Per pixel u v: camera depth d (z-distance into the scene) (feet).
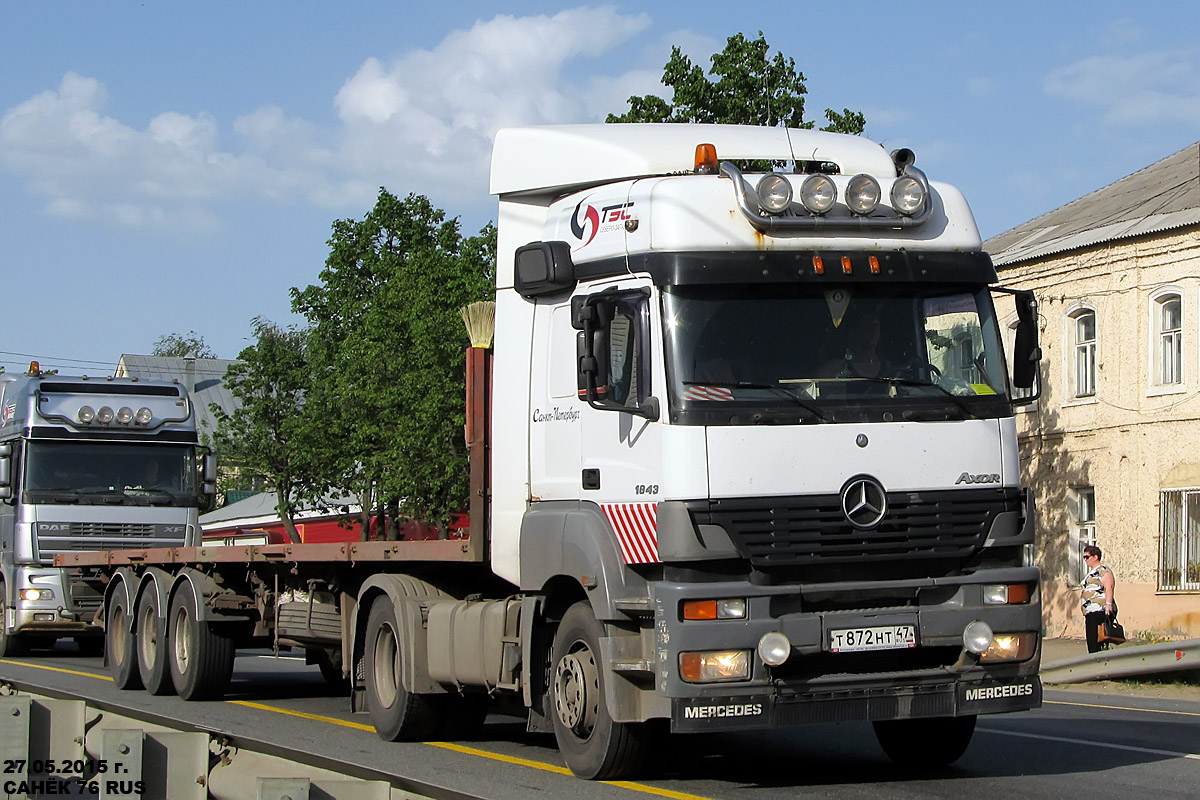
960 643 28.07
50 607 70.54
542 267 30.81
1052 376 96.12
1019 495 29.27
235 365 212.02
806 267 28.63
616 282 29.45
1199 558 83.82
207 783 21.29
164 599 52.60
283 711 46.42
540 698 31.78
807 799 27.84
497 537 33.17
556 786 29.32
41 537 70.38
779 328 28.43
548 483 31.48
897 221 29.50
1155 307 88.12
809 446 27.76
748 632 26.86
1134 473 88.63
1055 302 95.76
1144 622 86.99
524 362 32.73
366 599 38.99
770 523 27.35
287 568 45.01
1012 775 31.19
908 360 28.94
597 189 31.14
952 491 28.58
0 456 71.05
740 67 103.86
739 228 28.68
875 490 27.99
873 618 27.53
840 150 33.01
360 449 157.99
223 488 253.44
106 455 72.08
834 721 27.25
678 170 31.22
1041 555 96.37
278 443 206.69
